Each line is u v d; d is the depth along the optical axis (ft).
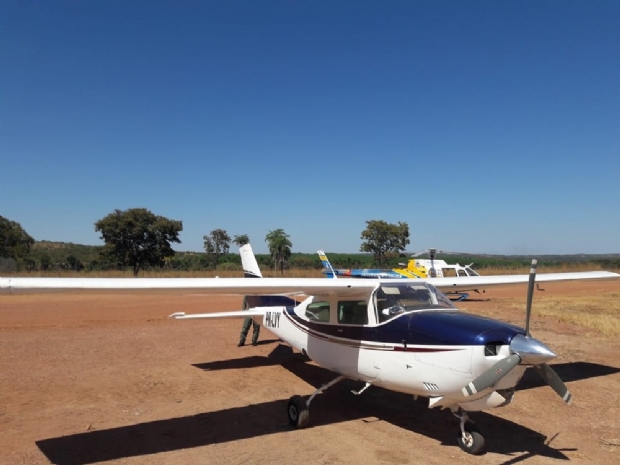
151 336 36.63
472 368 15.15
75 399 21.43
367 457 15.83
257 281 18.92
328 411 20.68
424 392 16.85
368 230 146.00
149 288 16.89
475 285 25.81
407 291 19.30
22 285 14.73
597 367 28.45
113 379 24.81
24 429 17.78
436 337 16.19
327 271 73.87
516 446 17.03
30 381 24.09
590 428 18.92
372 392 23.62
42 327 39.17
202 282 18.04
